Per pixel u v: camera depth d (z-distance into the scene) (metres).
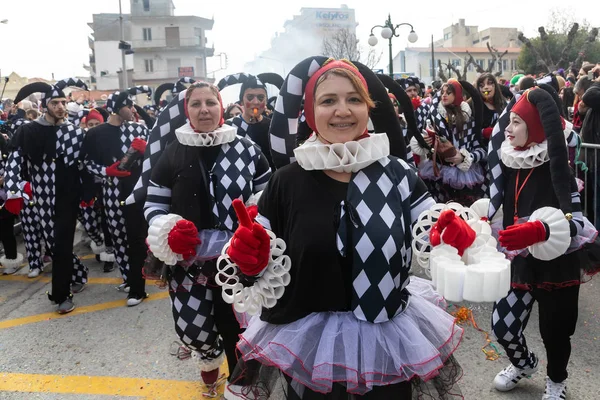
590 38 17.66
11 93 43.25
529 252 2.55
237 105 5.48
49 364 3.69
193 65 56.72
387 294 1.72
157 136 2.92
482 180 5.09
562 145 2.40
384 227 1.72
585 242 2.53
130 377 3.46
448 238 1.74
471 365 3.34
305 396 1.82
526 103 2.54
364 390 1.71
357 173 1.78
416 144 5.10
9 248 5.98
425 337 1.80
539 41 33.38
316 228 1.73
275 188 1.85
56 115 4.64
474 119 5.05
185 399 3.17
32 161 4.61
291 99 1.94
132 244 4.68
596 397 2.89
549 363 2.72
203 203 2.66
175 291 2.71
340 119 1.76
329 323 1.76
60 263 4.62
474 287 1.61
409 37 16.58
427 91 12.98
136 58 55.88
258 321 1.94
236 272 1.79
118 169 4.53
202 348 2.79
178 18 55.94
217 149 2.77
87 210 6.02
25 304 4.96
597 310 4.00
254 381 1.95
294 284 1.78
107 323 4.39
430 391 1.86
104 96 20.42
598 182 4.84
